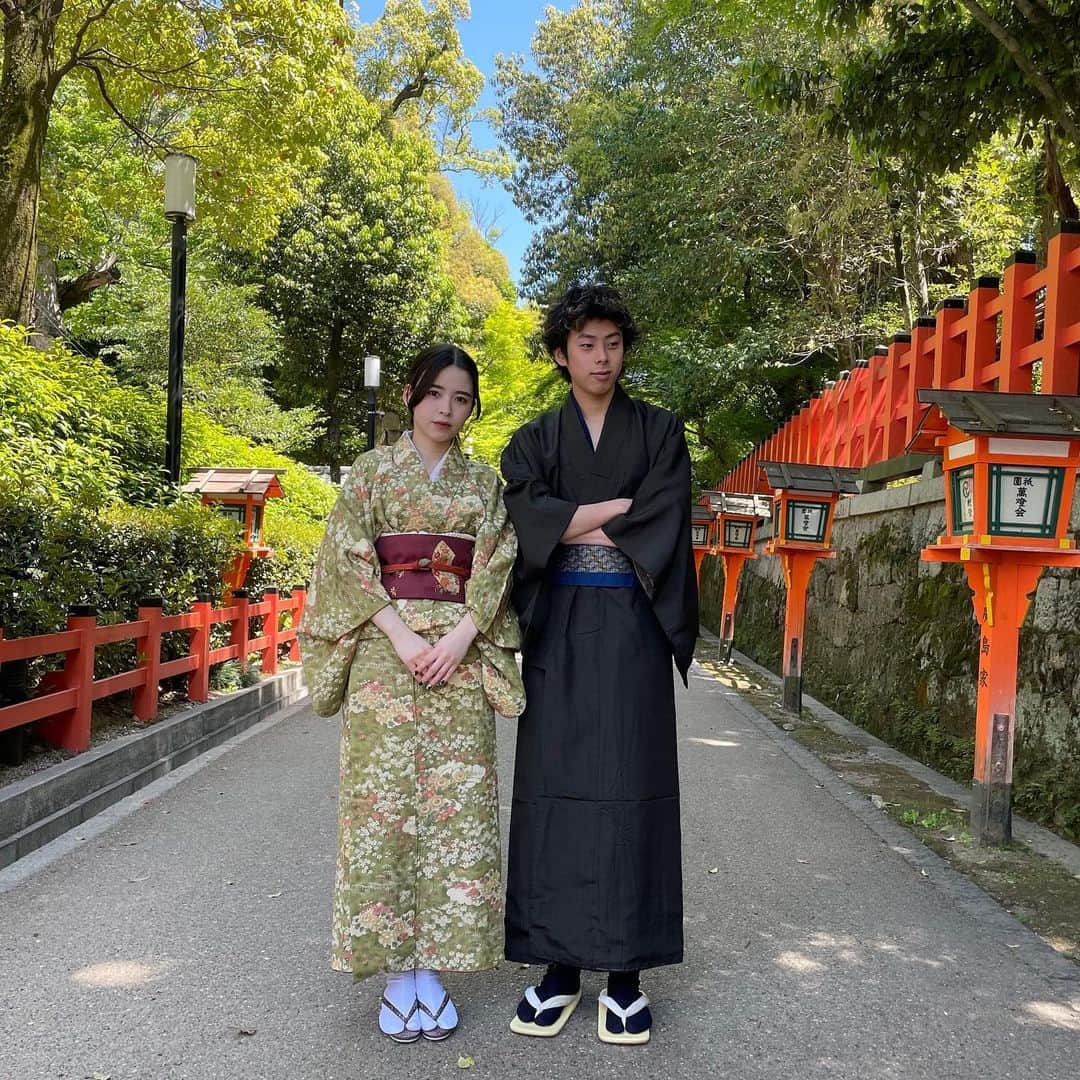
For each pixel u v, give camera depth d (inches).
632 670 90.2
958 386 256.1
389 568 92.2
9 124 350.9
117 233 684.7
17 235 354.3
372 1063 84.6
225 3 400.8
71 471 275.6
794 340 552.4
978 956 110.7
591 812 88.6
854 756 234.5
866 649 308.2
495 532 93.1
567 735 90.0
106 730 198.1
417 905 89.7
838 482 289.6
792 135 504.4
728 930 118.2
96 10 413.1
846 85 216.1
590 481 93.3
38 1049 85.8
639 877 88.4
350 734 90.4
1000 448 145.0
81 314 681.0
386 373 1002.7
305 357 976.9
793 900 129.3
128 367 663.8
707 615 704.4
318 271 930.1
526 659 94.6
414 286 969.5
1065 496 146.0
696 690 351.6
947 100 215.5
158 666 212.5
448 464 94.9
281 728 258.7
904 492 284.7
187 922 116.6
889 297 567.8
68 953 107.1
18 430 275.0
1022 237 467.5
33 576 174.7
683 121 623.2
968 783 201.9
